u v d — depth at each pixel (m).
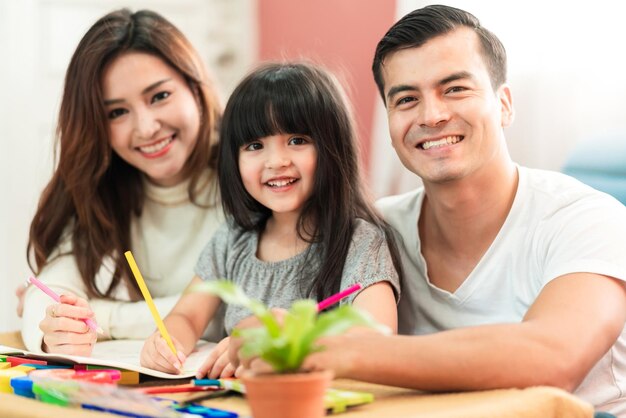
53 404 0.93
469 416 0.83
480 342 0.97
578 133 2.12
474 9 2.30
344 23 3.01
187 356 1.40
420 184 2.43
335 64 3.03
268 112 1.39
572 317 1.04
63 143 1.69
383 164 2.53
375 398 0.96
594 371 1.24
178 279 1.74
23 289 1.69
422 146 1.27
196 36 3.15
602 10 2.08
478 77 1.25
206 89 1.75
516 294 1.29
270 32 3.25
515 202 1.30
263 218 1.50
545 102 2.17
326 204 1.41
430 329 1.38
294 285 1.41
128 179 1.77
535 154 2.19
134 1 3.04
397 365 0.94
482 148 1.26
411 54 1.25
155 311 1.23
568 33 2.13
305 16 3.12
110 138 1.68
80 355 1.34
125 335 1.62
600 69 2.08
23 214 2.94
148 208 1.77
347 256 1.38
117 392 0.84
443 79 1.24
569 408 0.91
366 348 0.95
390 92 1.28
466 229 1.32
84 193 1.68
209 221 1.75
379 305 1.29
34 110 2.94
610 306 1.08
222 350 1.14
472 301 1.33
